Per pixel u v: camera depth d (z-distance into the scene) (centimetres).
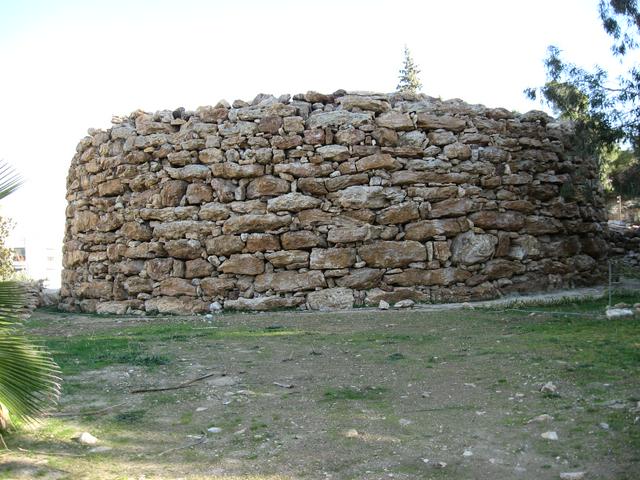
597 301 1241
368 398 636
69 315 1433
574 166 1548
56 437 526
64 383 685
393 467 466
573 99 1432
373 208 1329
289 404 620
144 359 794
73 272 1600
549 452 480
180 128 1455
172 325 1140
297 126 1364
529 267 1406
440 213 1338
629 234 1920
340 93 1417
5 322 463
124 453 498
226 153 1384
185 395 650
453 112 1397
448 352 816
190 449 506
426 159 1360
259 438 527
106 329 1140
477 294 1326
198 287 1364
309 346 894
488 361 753
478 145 1399
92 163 1548
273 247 1338
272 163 1366
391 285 1316
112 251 1472
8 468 456
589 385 629
